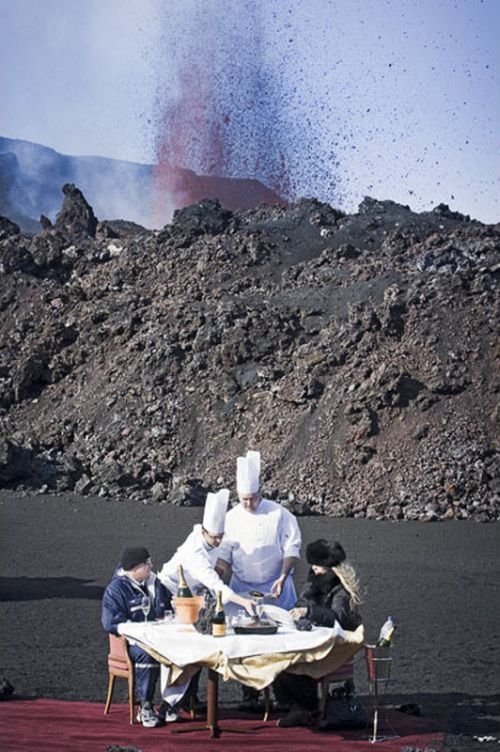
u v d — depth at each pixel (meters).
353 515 41.25
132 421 51.19
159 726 13.78
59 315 60.72
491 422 45.59
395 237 60.25
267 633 13.63
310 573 14.65
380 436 45.53
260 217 67.44
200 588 14.86
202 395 51.28
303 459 45.75
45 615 21.80
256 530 15.56
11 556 29.89
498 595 25.14
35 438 52.53
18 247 66.00
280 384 50.16
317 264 58.91
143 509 40.41
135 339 56.19
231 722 14.03
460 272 52.41
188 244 63.41
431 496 42.12
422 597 24.61
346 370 48.97
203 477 46.66
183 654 13.40
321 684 14.27
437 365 47.81
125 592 14.38
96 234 72.50
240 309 54.31
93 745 12.52
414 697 15.62
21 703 14.82
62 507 40.44
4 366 58.09
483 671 17.33
